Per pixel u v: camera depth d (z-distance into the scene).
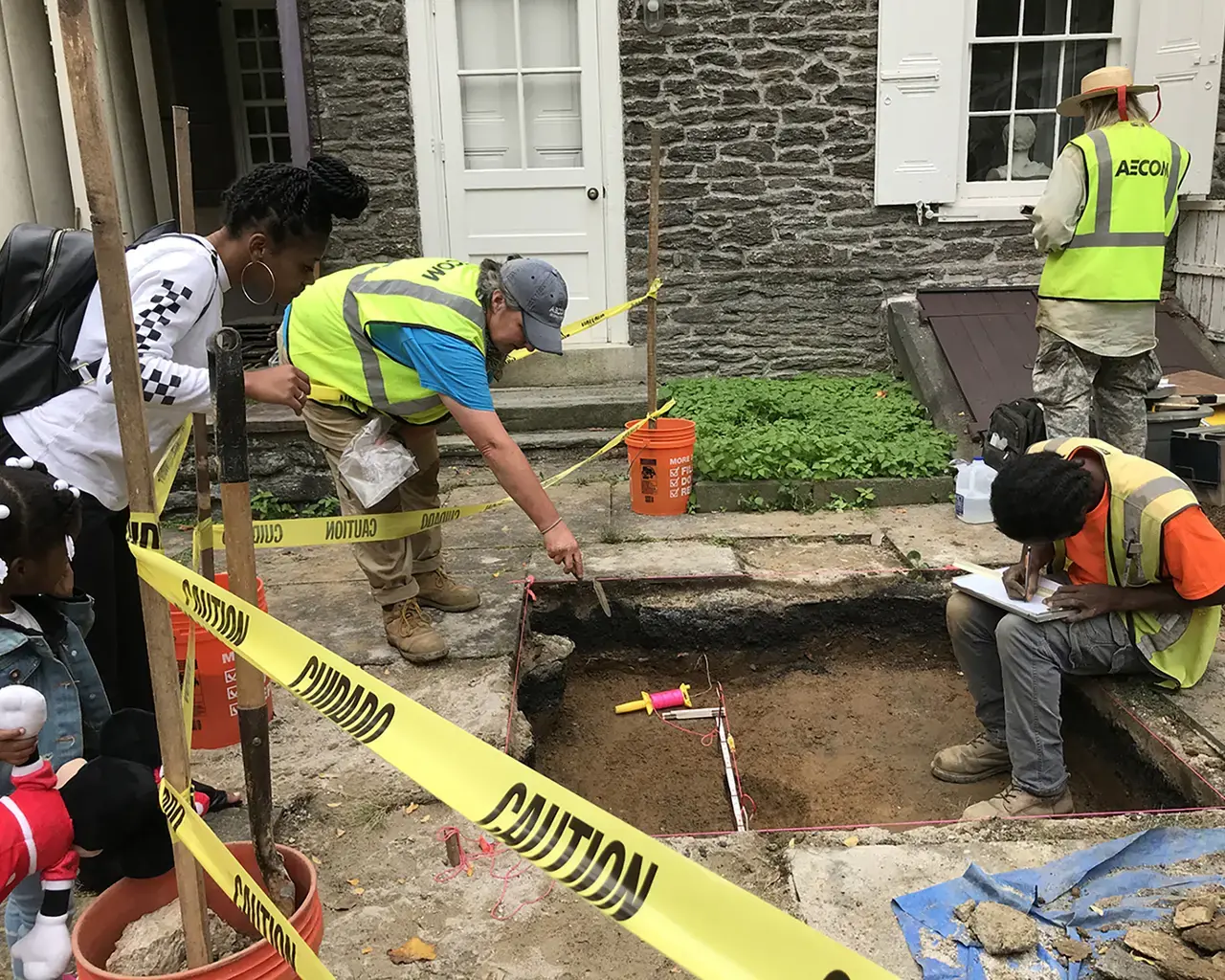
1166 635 3.21
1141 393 5.13
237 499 1.63
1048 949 2.24
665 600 4.52
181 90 9.31
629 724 4.18
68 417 2.53
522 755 3.29
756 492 5.49
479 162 6.95
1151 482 3.07
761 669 4.56
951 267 6.95
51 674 2.09
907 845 2.64
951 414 6.05
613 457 6.47
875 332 7.06
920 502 5.49
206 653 3.07
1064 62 6.89
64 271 2.47
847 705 4.27
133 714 2.05
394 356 3.35
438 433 6.68
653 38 6.64
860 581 4.52
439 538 4.18
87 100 1.37
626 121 6.78
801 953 1.13
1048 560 3.31
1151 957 2.15
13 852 1.64
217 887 1.79
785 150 6.80
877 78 6.66
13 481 2.00
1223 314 6.46
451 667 3.73
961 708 4.19
